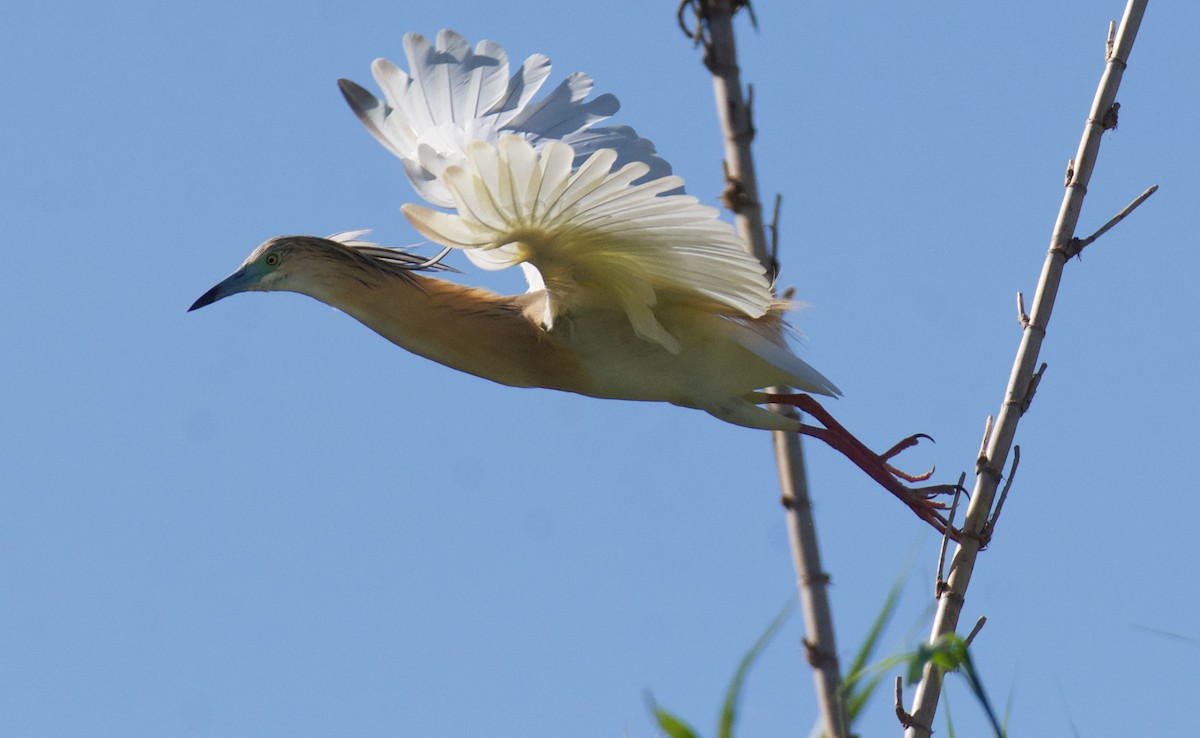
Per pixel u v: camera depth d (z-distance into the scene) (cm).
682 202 778
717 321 967
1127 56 913
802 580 862
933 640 845
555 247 854
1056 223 904
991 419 878
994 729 659
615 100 1027
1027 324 890
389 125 998
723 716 642
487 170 761
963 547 859
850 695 658
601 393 1008
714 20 936
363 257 990
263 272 975
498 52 1007
